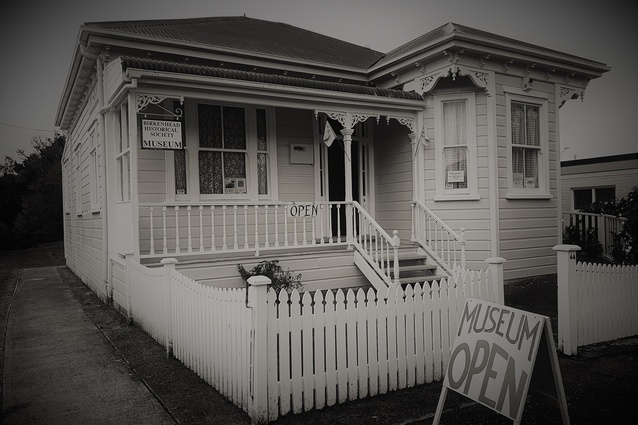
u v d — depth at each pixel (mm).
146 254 8250
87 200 12461
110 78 8461
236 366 4305
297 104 8930
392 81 11273
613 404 4383
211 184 9500
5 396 4785
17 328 7855
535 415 4168
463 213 10125
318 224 10883
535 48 10289
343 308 4430
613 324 6320
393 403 4438
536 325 3506
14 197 35594
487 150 10016
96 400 4609
